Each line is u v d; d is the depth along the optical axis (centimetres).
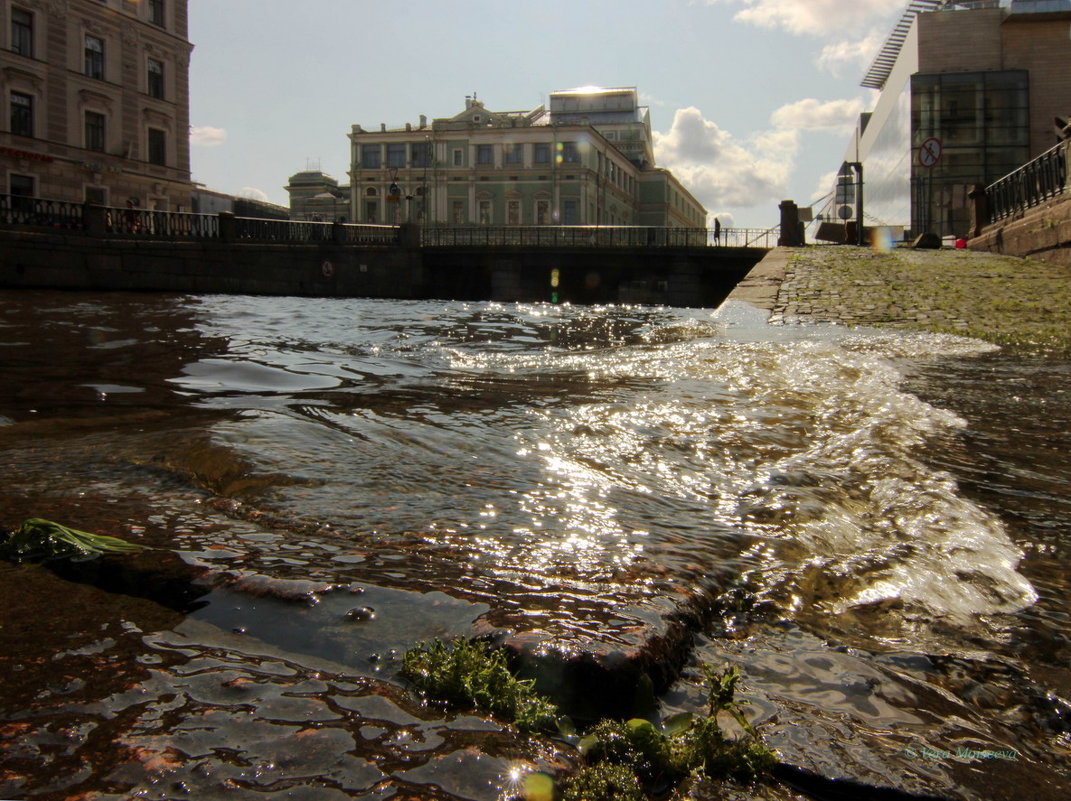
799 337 712
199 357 567
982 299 1005
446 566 166
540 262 3033
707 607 158
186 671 120
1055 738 123
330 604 143
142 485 225
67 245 2009
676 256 2927
